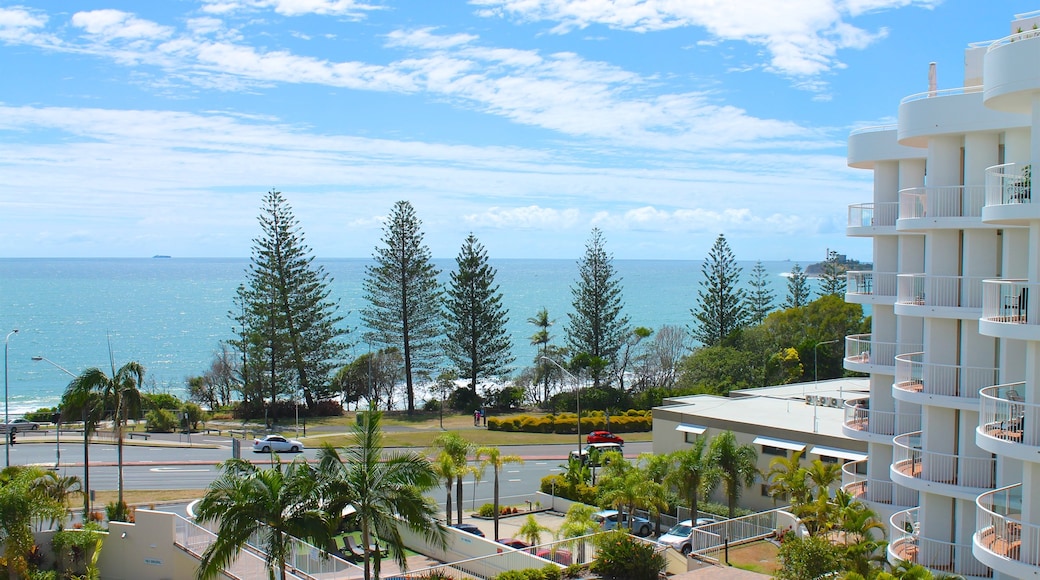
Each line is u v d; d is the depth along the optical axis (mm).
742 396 49188
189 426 64750
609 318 85750
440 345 84312
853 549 22094
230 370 87000
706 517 35781
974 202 23234
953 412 24297
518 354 146125
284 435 64562
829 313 77938
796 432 36781
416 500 24953
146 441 60531
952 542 24156
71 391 36625
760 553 29062
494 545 30297
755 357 76125
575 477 43969
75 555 30891
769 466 37500
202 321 198625
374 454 25234
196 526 30609
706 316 91000
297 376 79125
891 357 29031
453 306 83562
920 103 23891
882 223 28766
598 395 75312
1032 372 17500
